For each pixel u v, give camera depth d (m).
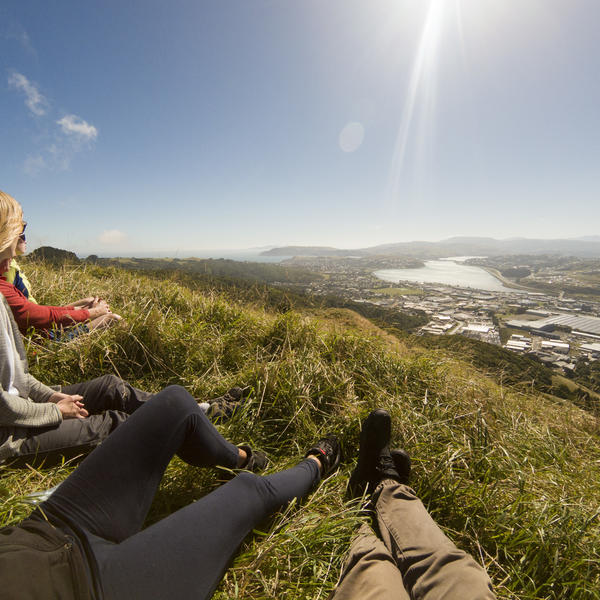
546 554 1.34
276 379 2.32
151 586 0.74
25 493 1.31
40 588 0.61
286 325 3.17
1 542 0.67
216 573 0.87
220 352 2.86
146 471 0.97
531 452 2.18
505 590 1.23
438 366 2.91
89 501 0.85
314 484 1.58
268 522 1.37
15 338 1.39
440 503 1.61
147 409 1.04
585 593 1.22
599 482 1.95
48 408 1.40
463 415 2.28
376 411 1.81
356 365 2.74
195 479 1.56
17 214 1.55
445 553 1.05
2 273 1.99
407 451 1.93
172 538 0.83
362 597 0.92
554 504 1.60
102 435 1.50
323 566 1.22
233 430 1.92
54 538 0.73
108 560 0.74
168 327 2.85
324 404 2.33
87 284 4.05
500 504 1.60
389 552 1.19
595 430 2.64
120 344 2.52
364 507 1.49
